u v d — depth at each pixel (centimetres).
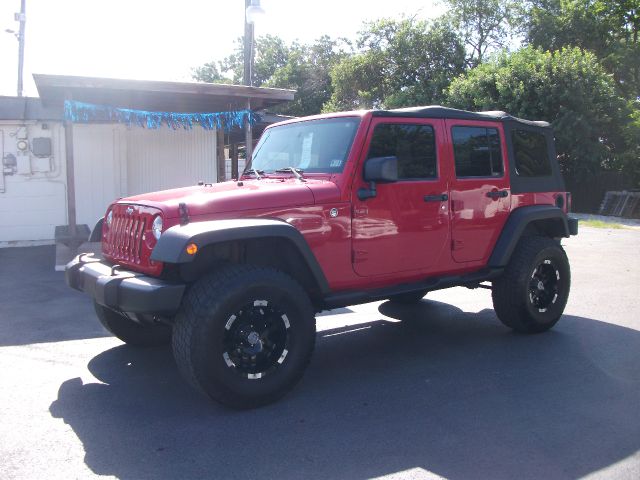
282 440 372
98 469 336
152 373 501
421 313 715
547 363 519
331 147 496
